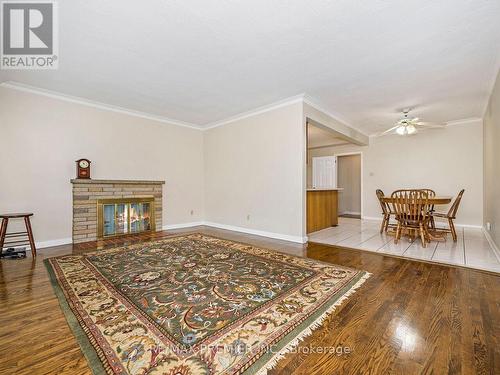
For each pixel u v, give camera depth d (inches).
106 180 159.8
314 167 293.1
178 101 157.8
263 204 171.2
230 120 195.8
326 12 76.7
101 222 159.3
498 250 118.6
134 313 65.1
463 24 81.6
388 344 52.7
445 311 66.2
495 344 52.3
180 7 74.1
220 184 205.8
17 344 52.6
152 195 187.0
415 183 227.9
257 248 133.3
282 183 159.3
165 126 197.2
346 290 79.1
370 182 256.7
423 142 223.8
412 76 121.6
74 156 150.0
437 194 215.3
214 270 97.3
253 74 120.0
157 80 126.5
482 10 74.8
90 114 157.1
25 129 132.2
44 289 80.2
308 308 67.6
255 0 71.6
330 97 150.5
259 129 173.6
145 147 184.7
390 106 167.2
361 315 64.2
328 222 203.9
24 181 131.6
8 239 125.9
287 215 156.3
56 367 46.1
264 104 163.9
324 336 55.5
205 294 76.2
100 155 161.3
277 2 72.4
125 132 173.9
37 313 65.2
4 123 126.0
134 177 178.4
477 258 114.3
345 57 103.8
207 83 130.6
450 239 156.8
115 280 87.4
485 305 69.4
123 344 52.4
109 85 132.3
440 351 50.3
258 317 63.1
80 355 49.3
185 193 210.2
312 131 233.5
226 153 200.1
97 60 105.7
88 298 73.7
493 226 140.1
